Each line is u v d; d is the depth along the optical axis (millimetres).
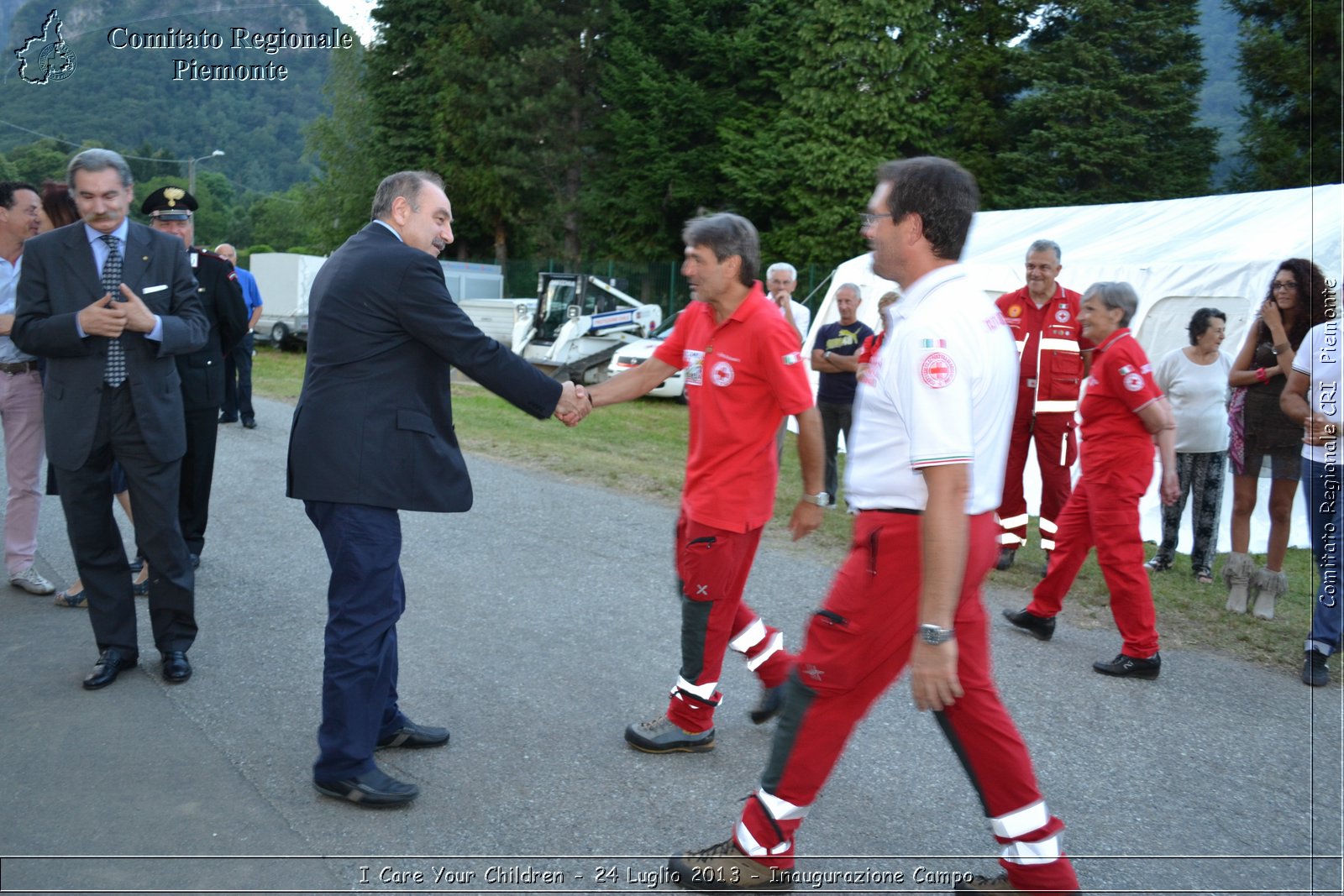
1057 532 4922
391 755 3594
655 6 30625
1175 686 4488
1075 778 3574
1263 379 5410
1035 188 26938
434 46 34281
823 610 2617
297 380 16438
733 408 3502
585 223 33000
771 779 2744
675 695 3697
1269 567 5520
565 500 7828
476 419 12500
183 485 5664
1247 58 19031
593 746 3717
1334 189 8602
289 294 23859
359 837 3045
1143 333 8672
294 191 44594
